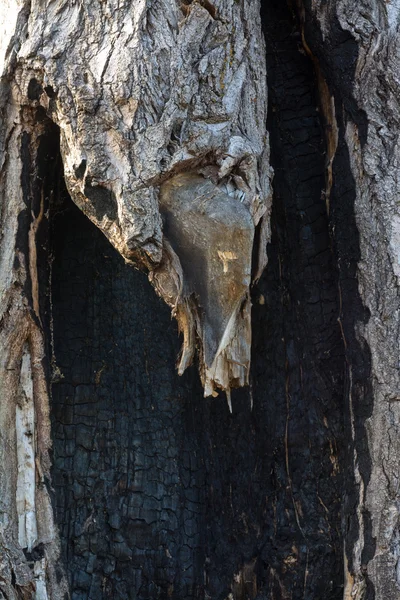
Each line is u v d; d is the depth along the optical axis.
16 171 7.37
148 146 7.20
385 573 7.27
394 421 7.31
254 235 7.29
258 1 7.43
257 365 7.56
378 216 7.36
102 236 7.57
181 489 7.61
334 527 7.45
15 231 7.37
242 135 7.29
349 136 7.40
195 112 7.24
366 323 7.35
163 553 7.57
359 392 7.35
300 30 7.51
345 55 7.42
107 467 7.57
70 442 7.54
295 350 7.52
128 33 7.25
